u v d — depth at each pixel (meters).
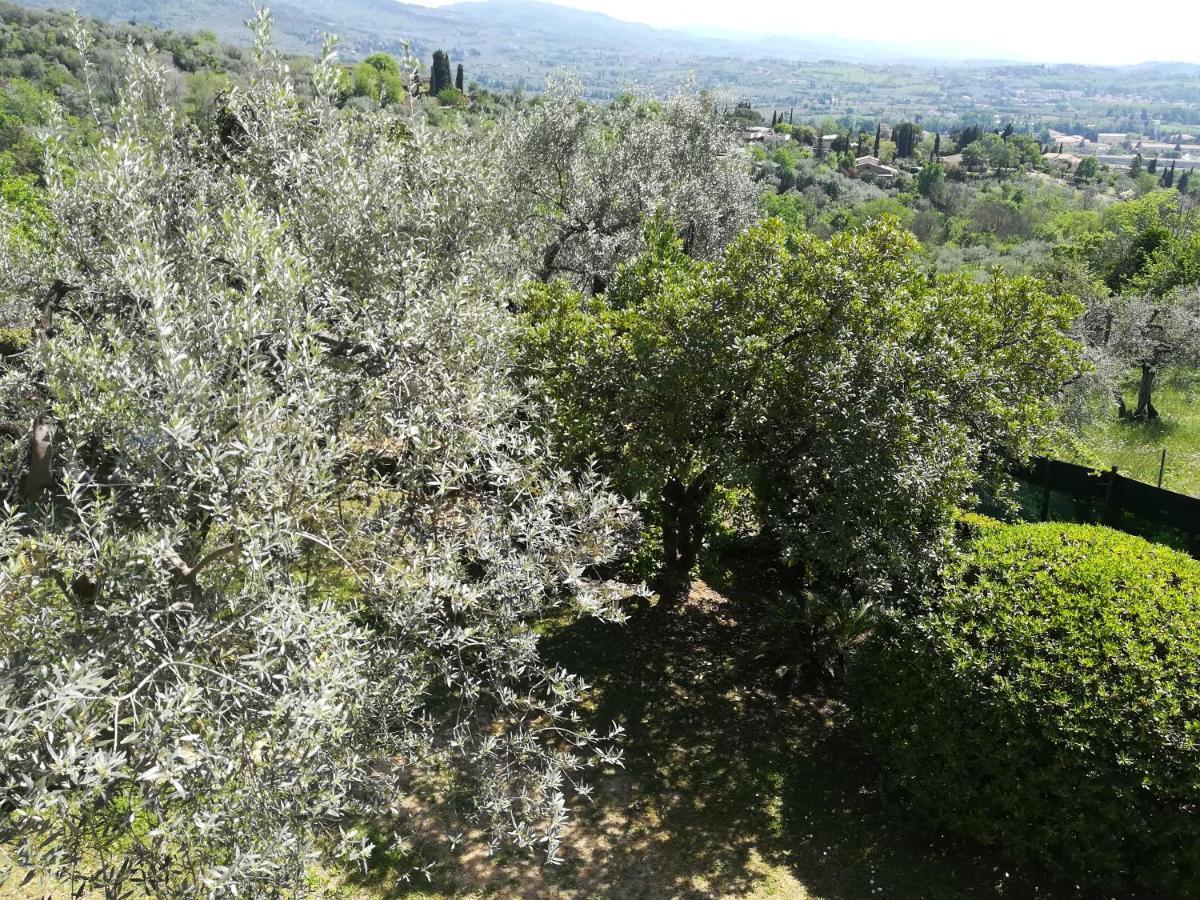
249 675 3.68
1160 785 5.39
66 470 3.98
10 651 3.46
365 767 4.91
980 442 8.24
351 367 5.25
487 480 5.59
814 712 8.26
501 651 5.04
